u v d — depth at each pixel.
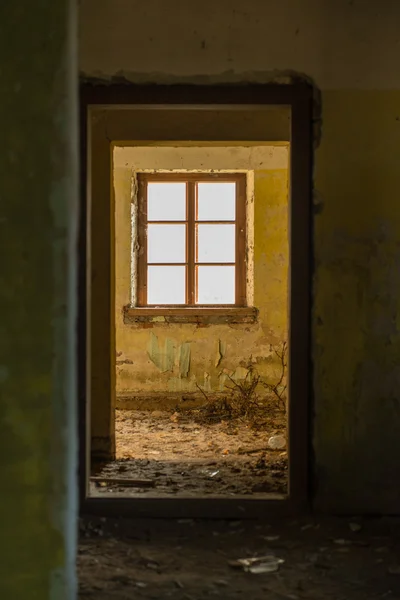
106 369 5.14
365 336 3.70
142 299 7.84
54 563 1.62
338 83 3.68
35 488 1.61
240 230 7.86
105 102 3.67
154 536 3.42
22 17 1.59
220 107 3.73
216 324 7.71
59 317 1.61
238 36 3.66
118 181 7.62
